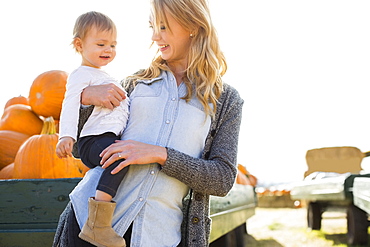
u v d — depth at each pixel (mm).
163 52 2229
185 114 2070
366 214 6508
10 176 3795
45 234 2965
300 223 9906
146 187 1948
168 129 2045
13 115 4297
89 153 2039
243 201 5574
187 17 2156
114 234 1854
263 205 15703
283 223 9977
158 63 2268
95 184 1979
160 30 2191
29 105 4375
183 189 2035
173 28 2172
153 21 2199
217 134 2131
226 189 2008
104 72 2234
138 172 1968
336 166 10047
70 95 2092
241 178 6387
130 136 2062
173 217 1975
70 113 2057
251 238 7527
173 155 1921
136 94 2166
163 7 2148
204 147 2111
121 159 1922
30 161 3566
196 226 2002
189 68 2178
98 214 1845
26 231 2980
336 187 6785
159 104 2094
